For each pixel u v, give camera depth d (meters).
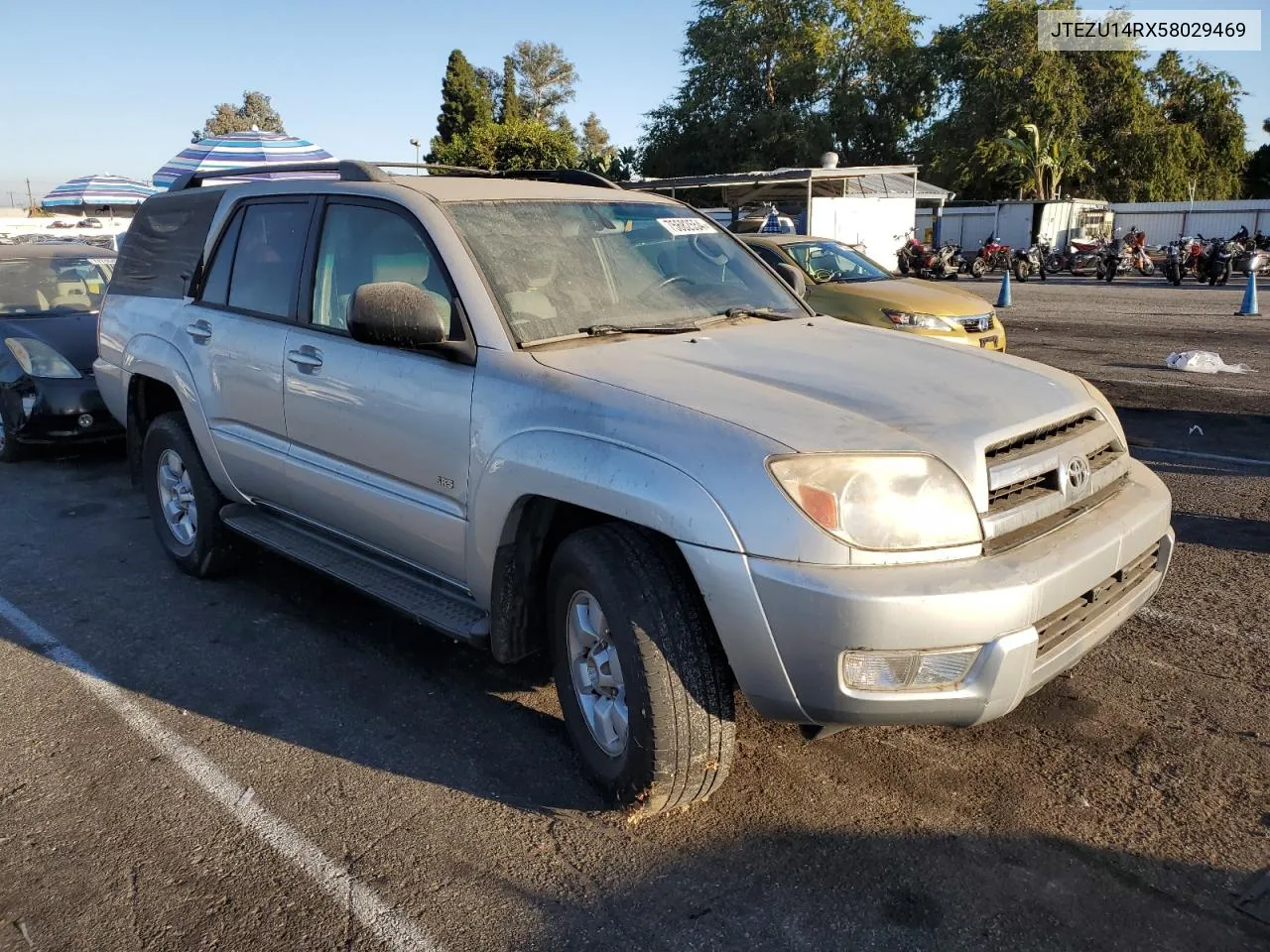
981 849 2.81
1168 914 2.53
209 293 4.64
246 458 4.34
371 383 3.55
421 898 2.66
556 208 3.86
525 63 74.00
